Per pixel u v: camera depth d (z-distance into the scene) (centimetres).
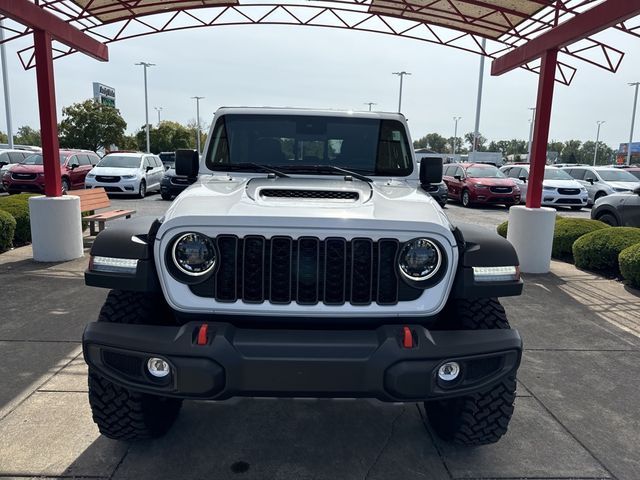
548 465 310
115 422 295
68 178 1827
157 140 6194
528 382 422
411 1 932
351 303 263
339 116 412
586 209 1931
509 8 816
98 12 870
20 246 933
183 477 290
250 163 405
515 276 278
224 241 261
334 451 321
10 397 373
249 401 384
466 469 305
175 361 244
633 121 5556
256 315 262
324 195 316
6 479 284
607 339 523
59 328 512
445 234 265
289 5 988
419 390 249
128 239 274
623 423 361
